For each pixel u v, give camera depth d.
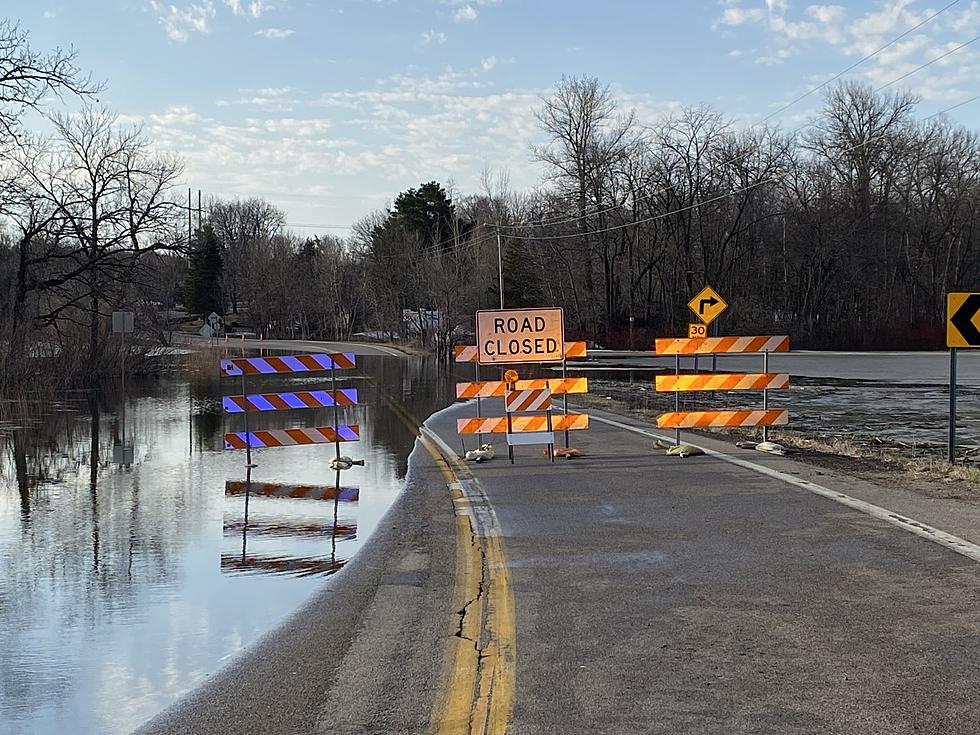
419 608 6.73
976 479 11.70
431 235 89.56
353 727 4.60
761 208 74.31
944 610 6.32
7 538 9.48
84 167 38.25
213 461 15.20
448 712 4.75
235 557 8.59
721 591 6.89
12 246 36.75
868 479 11.99
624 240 74.75
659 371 45.53
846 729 4.39
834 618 6.18
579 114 69.56
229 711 4.89
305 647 5.94
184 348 67.94
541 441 14.39
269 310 101.88
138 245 40.56
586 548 8.43
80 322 36.91
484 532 9.27
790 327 73.12
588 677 5.18
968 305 13.21
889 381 36.47
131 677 5.56
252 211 126.56
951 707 4.64
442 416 22.70
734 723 4.48
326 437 14.52
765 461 13.82
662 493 11.22
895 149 69.62
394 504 11.09
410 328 82.75
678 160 71.75
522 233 74.12
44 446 17.20
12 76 30.67
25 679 5.54
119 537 9.51
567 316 76.81
